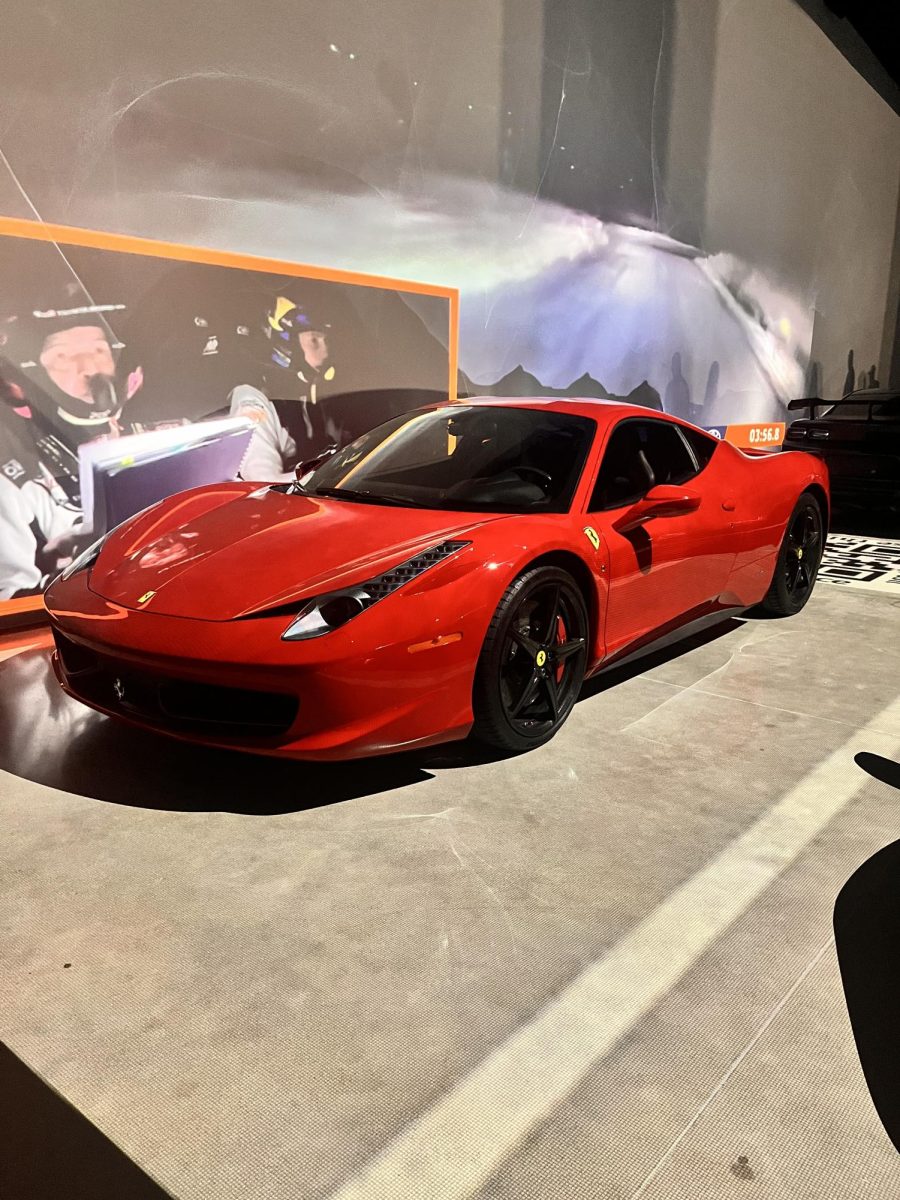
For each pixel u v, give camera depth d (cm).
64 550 364
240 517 248
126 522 264
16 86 354
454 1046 130
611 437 282
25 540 350
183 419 402
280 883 174
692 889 174
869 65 1117
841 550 577
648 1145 113
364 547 217
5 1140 112
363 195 513
